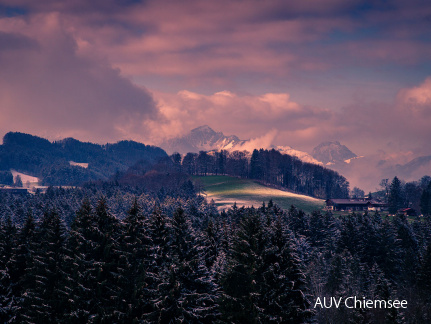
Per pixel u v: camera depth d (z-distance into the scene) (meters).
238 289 43.06
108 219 50.25
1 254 54.88
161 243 47.59
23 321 48.41
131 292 44.94
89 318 44.09
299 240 80.44
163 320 42.25
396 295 63.69
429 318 58.59
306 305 43.31
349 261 72.12
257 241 43.56
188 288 44.09
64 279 47.47
